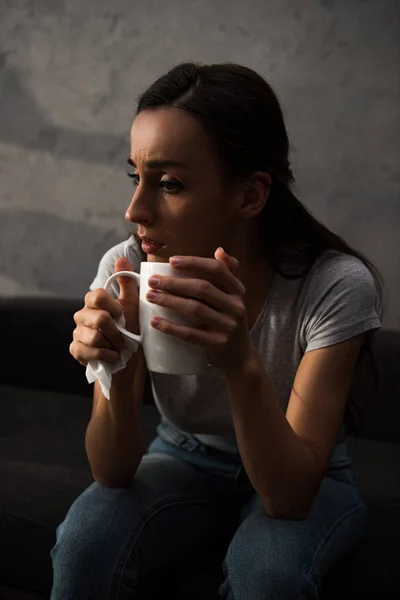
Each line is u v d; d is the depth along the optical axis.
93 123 2.13
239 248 0.99
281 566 0.86
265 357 1.03
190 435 1.13
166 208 0.88
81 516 0.95
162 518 1.01
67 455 1.52
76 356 0.85
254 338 1.03
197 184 0.87
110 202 2.14
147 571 1.00
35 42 2.17
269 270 1.03
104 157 2.13
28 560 1.25
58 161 2.18
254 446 0.87
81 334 0.84
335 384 0.95
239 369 0.83
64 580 0.91
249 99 0.91
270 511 0.93
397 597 1.03
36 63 2.17
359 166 1.90
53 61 2.15
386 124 1.86
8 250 2.27
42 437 1.64
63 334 2.00
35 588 1.26
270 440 0.87
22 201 2.24
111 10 2.08
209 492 1.09
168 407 1.08
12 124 2.22
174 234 0.89
